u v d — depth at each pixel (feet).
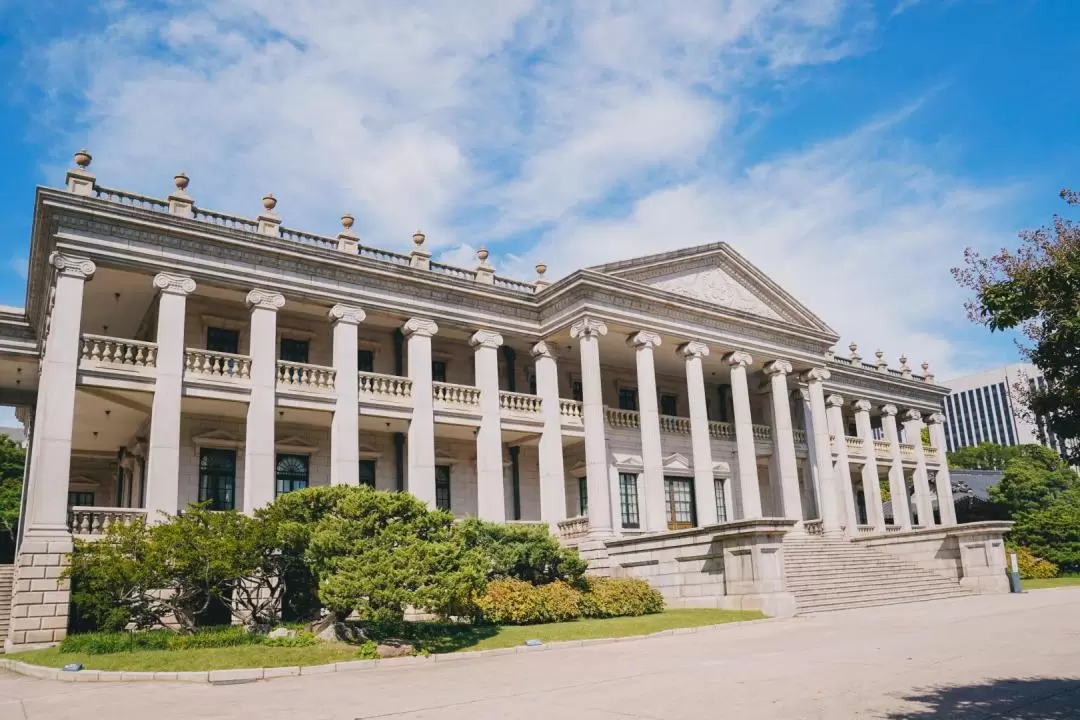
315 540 60.80
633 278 114.32
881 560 111.96
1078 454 36.06
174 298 83.92
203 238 86.17
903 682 39.14
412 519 63.62
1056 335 32.48
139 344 81.35
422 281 101.96
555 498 107.45
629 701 37.50
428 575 58.80
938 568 111.45
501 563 81.30
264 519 68.95
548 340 114.52
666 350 124.16
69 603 70.59
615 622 73.97
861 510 195.62
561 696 39.96
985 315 34.96
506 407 108.37
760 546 79.92
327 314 102.42
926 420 183.83
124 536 66.08
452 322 105.40
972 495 205.36
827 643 56.65
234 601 76.02
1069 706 32.40
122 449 111.14
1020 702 33.37
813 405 135.85
